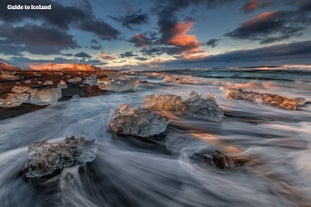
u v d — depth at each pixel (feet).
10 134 19.02
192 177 12.35
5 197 9.94
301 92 50.96
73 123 22.80
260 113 29.25
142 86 68.18
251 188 11.13
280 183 11.49
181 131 20.47
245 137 19.67
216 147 17.07
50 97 33.40
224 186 11.40
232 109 31.73
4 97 34.96
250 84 74.18
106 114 27.20
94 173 12.17
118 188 11.16
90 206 9.60
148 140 17.98
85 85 63.36
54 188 10.39
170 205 10.00
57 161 11.36
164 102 27.53
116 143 17.24
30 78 83.10
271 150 16.40
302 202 9.97
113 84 53.62
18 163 12.87
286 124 24.30
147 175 12.57
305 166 13.30
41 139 17.88
